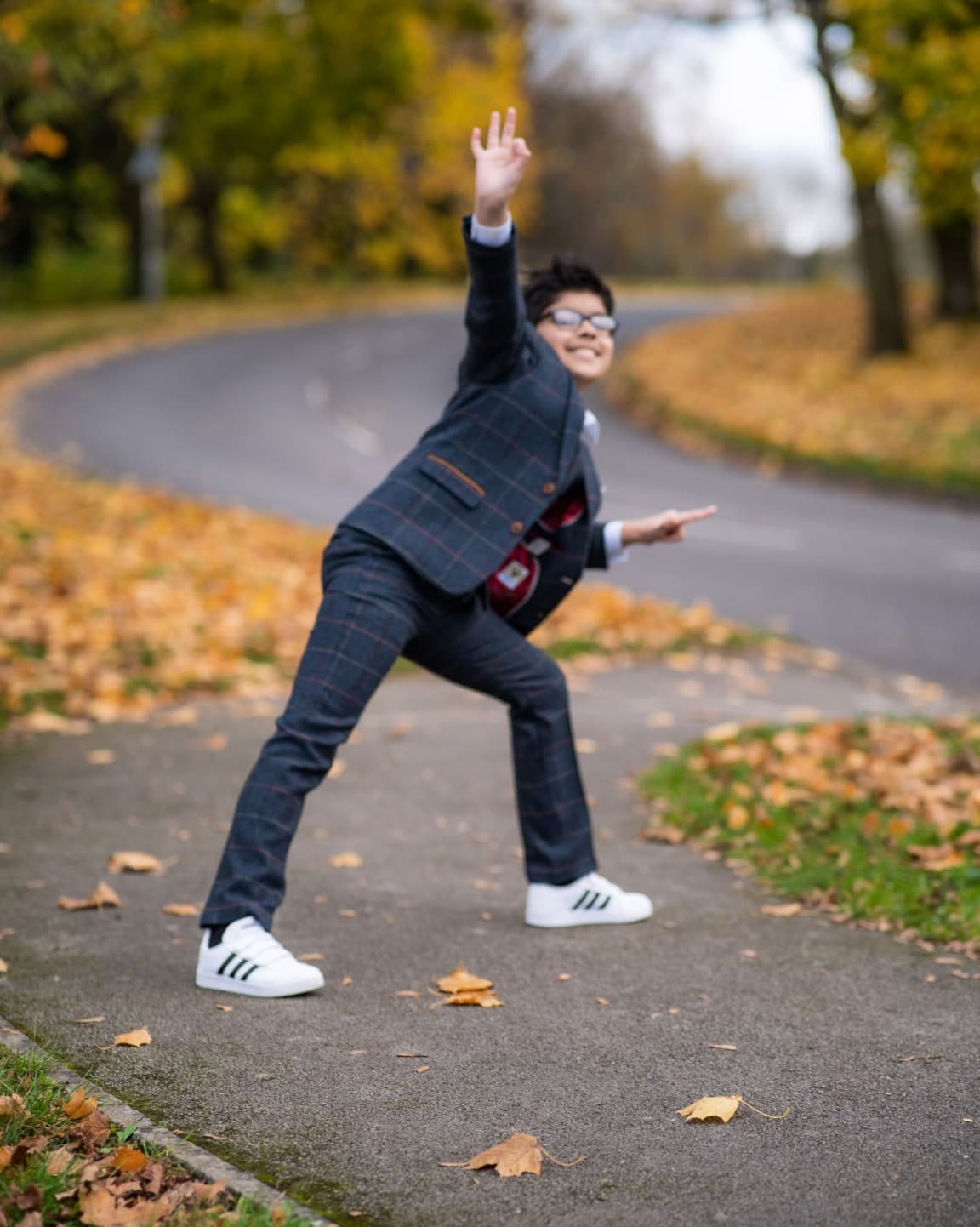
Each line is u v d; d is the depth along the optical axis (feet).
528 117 178.81
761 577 38.01
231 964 11.04
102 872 14.24
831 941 12.56
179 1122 8.81
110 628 25.40
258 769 11.34
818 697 25.49
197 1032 10.27
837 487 56.18
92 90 40.98
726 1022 10.63
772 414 69.51
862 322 107.24
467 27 105.70
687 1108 9.02
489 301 11.24
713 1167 8.33
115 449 54.60
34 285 151.12
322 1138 8.66
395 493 11.52
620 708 23.49
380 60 102.17
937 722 20.36
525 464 11.58
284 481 50.11
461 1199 7.96
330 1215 7.76
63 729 20.45
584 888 12.89
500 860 15.17
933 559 40.98
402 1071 9.65
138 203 133.59
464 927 12.92
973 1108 9.14
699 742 19.74
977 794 15.66
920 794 15.87
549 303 12.67
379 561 11.43
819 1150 8.54
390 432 64.23
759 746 18.78
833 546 42.78
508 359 11.57
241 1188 7.91
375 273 192.13
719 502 50.93
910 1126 8.87
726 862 15.07
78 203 139.03
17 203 121.19
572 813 12.87
